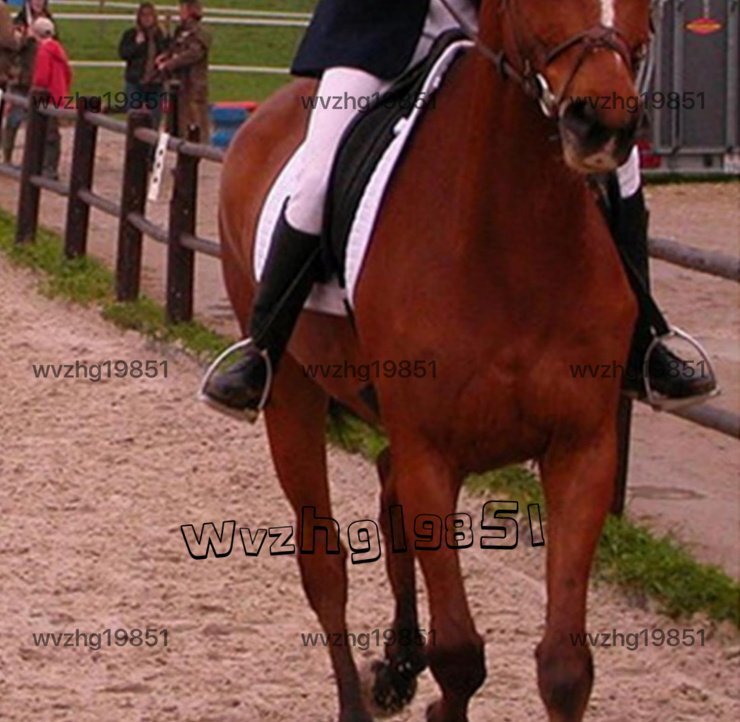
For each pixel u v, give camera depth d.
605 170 6.77
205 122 32.00
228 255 10.45
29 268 22.88
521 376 7.58
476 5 8.47
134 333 19.14
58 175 30.89
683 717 9.44
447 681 7.61
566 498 7.62
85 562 11.88
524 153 7.46
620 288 7.75
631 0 6.91
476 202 7.57
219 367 10.86
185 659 10.16
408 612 9.52
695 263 11.85
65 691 9.62
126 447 14.78
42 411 15.90
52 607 10.98
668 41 35.03
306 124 9.79
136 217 20.19
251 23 49.75
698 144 35.59
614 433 7.75
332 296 8.75
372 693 9.45
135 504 13.23
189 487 13.70
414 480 7.78
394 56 8.67
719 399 16.20
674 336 8.84
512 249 7.50
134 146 20.27
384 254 7.97
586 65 6.75
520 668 10.07
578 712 7.33
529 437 7.72
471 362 7.58
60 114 23.50
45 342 18.59
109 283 21.53
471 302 7.57
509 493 13.12
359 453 14.51
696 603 11.00
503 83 7.52
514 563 12.05
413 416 7.77
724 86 35.56
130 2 53.75
